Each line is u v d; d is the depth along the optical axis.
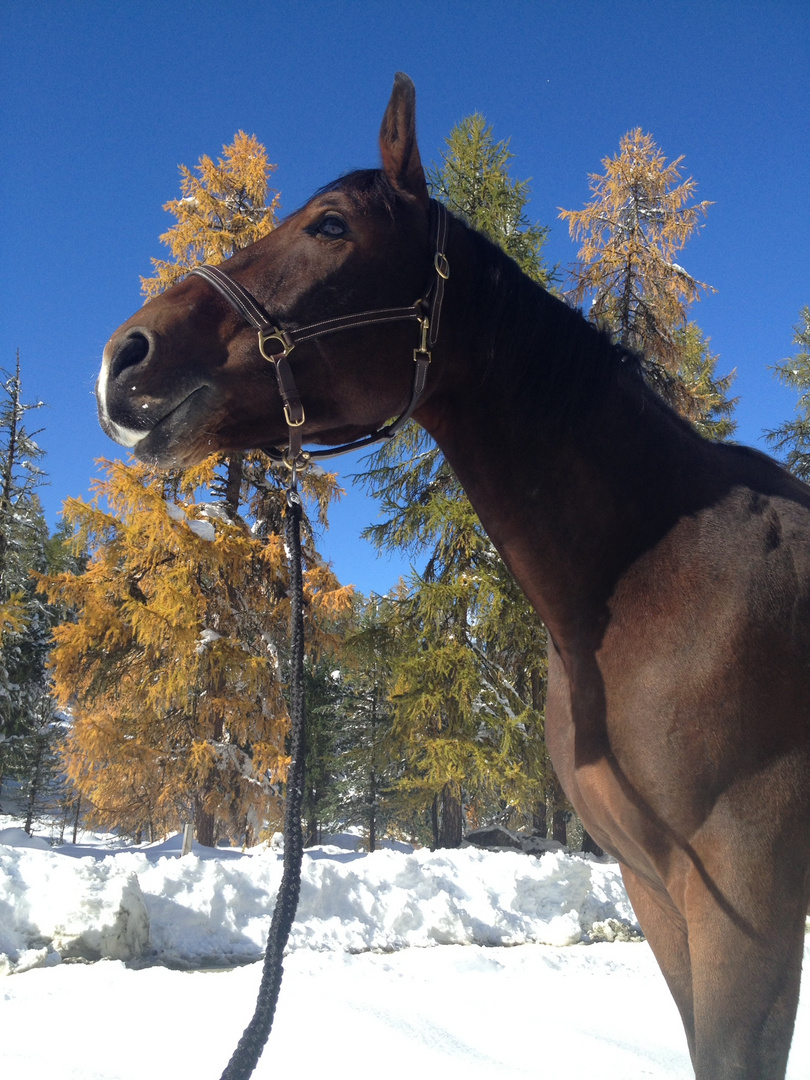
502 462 1.68
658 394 1.88
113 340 1.58
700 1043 1.29
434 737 13.19
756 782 1.35
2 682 22.72
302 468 1.67
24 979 3.90
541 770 12.81
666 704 1.41
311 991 3.48
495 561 12.94
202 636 12.80
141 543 12.95
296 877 1.24
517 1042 3.09
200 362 1.55
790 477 1.77
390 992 3.72
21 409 22.38
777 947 1.28
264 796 12.94
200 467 13.06
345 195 1.64
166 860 6.10
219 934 5.50
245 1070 1.13
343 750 27.45
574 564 1.62
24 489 22.25
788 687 1.40
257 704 13.43
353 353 1.58
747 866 1.32
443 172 12.51
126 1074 2.45
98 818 13.76
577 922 6.87
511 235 12.27
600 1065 2.84
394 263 1.62
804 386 18.00
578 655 1.60
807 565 1.52
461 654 12.63
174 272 14.86
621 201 12.64
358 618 15.14
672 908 1.59
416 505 13.20
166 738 13.09
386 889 6.56
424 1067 2.62
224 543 12.90
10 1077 2.36
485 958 4.83
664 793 1.39
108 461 12.71
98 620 12.46
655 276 11.25
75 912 4.77
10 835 13.76
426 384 1.66
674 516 1.60
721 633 1.43
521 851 15.13
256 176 15.16
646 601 1.51
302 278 1.59
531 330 1.69
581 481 1.64
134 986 3.54
